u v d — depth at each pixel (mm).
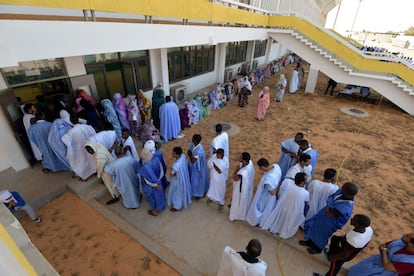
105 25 3900
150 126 6590
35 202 4398
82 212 4395
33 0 2943
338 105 10914
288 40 11172
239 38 8906
